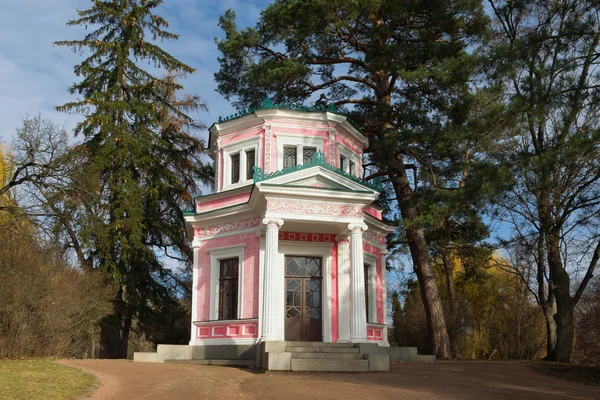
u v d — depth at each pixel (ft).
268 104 80.33
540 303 90.84
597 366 70.18
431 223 77.30
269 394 43.32
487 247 100.17
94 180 96.48
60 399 36.55
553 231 80.89
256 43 102.89
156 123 110.93
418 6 90.02
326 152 81.51
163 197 114.32
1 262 60.29
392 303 142.61
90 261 100.53
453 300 117.08
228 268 76.95
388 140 84.64
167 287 119.03
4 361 54.03
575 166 69.87
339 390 45.65
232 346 70.03
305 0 90.79
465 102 79.25
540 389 52.31
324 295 73.31
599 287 75.66
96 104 102.47
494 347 127.13
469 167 79.71
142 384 44.96
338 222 68.64
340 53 99.50
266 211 66.44
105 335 101.45
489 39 88.69
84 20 112.06
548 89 70.13
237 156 83.92
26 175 92.53
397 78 94.48
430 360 79.61
